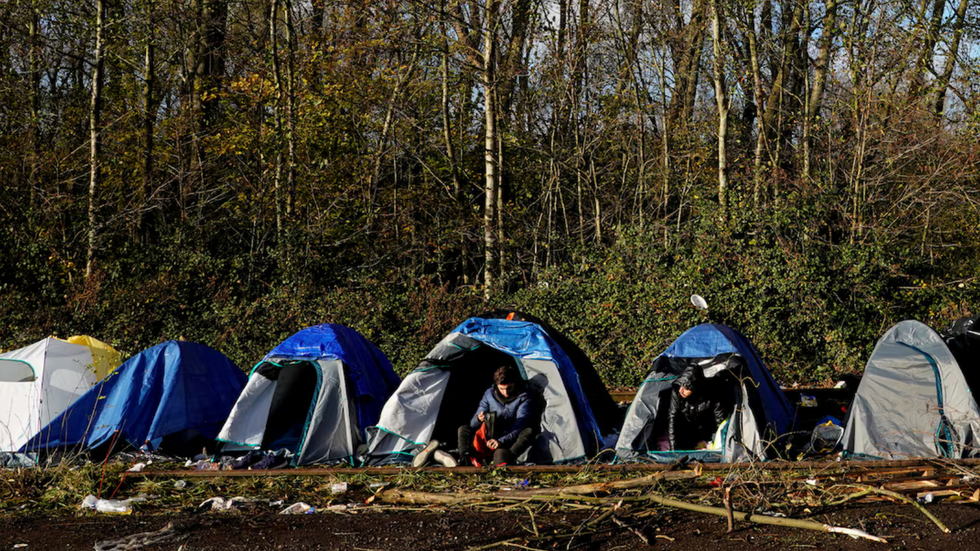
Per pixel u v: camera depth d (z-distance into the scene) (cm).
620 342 1386
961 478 591
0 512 596
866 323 1356
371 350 884
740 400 719
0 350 1316
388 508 581
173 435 829
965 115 1609
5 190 1661
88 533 540
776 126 1781
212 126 2008
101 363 869
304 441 741
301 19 1952
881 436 699
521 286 1675
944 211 1752
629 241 1493
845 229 1520
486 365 873
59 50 1927
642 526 518
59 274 1529
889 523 509
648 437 746
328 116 1902
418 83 2031
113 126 1994
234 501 612
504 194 2064
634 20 1972
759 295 1341
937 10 1599
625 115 1991
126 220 1698
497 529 525
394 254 1938
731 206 1452
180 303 1467
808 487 573
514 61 1953
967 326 817
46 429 758
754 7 1672
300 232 1617
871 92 1562
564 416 741
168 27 1895
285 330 1424
